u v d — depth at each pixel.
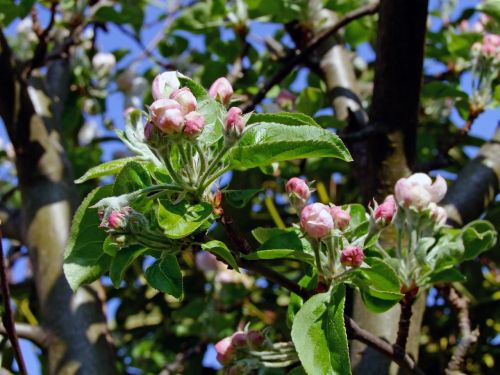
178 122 0.26
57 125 0.54
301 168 0.50
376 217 0.30
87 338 0.44
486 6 0.51
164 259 0.27
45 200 0.48
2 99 0.48
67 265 0.29
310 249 0.30
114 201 0.26
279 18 0.52
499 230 0.54
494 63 0.48
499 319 0.55
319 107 0.46
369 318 0.40
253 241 0.55
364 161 0.48
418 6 0.41
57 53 0.54
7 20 0.49
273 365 0.32
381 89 0.43
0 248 0.32
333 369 0.26
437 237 0.36
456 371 0.37
